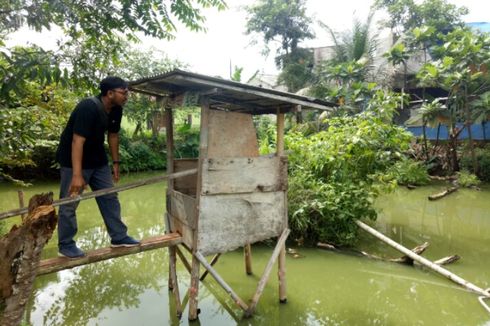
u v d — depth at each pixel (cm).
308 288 451
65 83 335
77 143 276
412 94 1688
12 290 173
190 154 1728
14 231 181
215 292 442
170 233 387
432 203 917
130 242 327
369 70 1584
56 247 578
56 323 369
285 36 1962
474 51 1132
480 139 1396
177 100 347
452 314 390
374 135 655
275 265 523
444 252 577
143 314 389
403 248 527
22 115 381
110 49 418
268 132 915
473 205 898
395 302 419
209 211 337
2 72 304
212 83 293
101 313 391
